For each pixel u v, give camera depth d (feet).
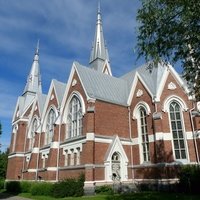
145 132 111.04
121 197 77.51
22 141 176.65
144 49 55.31
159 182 94.43
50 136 139.95
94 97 109.09
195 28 48.55
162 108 106.73
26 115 184.75
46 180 116.78
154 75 122.11
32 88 205.98
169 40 52.80
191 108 102.99
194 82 55.88
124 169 105.91
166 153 98.68
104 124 108.58
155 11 52.37
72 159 110.42
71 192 89.76
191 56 52.80
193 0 46.19
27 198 96.27
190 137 99.66
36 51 225.97
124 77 148.87
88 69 127.54
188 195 77.71
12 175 168.55
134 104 118.93
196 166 88.79
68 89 126.93
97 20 200.54
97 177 97.09
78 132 113.19
